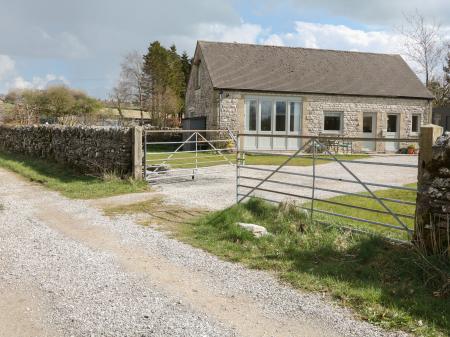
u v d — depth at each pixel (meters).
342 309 4.36
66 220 8.27
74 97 39.16
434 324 3.94
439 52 33.81
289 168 15.98
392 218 7.93
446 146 5.18
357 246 5.95
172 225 7.81
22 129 21.42
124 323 4.09
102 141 13.60
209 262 5.83
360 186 11.97
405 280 4.88
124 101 47.53
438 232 5.24
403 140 5.79
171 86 49.00
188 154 20.75
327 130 25.05
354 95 24.97
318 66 26.58
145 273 5.43
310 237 6.50
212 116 23.58
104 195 10.79
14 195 10.98
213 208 9.13
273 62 25.97
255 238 6.63
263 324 4.07
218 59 25.09
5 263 5.78
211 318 4.20
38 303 4.54
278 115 24.17
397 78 27.19
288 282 5.09
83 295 4.74
